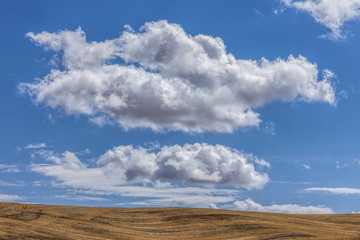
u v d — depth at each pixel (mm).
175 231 50312
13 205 59000
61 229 46938
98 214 57469
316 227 53938
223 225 52719
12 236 40844
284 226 52781
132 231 49438
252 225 52531
